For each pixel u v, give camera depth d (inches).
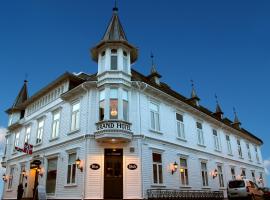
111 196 655.1
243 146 1331.2
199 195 834.2
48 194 773.9
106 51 766.5
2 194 1064.8
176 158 831.1
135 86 765.3
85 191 653.9
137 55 818.2
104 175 671.1
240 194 827.4
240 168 1224.2
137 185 671.8
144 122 757.3
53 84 906.7
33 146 943.7
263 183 1432.1
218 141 1115.3
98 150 691.4
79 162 695.1
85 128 725.3
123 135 674.8
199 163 934.4
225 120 1328.7
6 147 1176.8
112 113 704.4
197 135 981.2
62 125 828.6
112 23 845.8
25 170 959.6
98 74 754.2
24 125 1074.1
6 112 1238.9
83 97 779.4
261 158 1518.2
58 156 792.9
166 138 818.2
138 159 696.4
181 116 928.3
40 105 998.4
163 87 962.7
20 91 1283.2
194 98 1091.3
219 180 1031.0
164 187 745.0
